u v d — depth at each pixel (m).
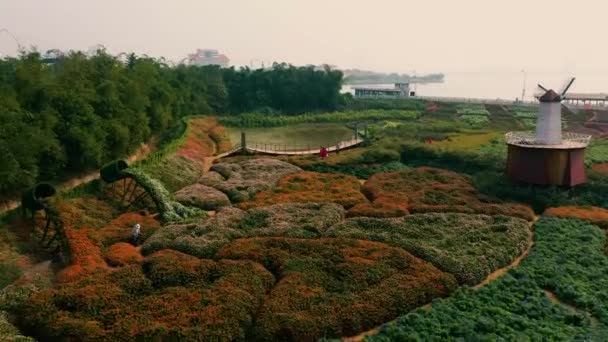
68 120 44.09
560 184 44.59
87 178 46.53
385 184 48.22
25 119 39.66
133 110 57.66
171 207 40.38
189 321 23.52
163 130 77.25
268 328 23.36
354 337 23.97
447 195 44.34
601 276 29.08
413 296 26.61
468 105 118.50
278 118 112.38
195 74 124.12
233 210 40.16
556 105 45.84
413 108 121.94
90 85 52.66
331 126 107.31
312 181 50.06
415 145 59.88
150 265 29.67
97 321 23.83
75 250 31.45
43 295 25.83
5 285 28.34
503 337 22.97
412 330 23.62
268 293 27.03
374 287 27.23
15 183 35.97
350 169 55.56
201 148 68.31
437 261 30.59
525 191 44.69
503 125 88.38
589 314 25.55
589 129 79.75
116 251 32.66
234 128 104.25
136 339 22.30
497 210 40.53
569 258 31.64
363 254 31.11
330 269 29.16
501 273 30.62
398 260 30.30
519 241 34.25
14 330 23.44
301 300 25.53
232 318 23.86
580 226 37.22
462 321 24.27
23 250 32.19
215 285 26.97
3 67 50.59
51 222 35.34
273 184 49.44
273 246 32.25
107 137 48.94
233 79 132.50
